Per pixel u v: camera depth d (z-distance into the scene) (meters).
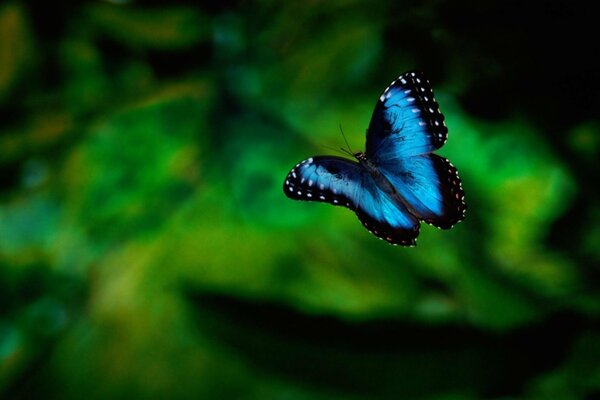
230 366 1.51
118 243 1.64
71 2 1.65
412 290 1.56
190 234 1.64
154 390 1.54
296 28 1.63
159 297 1.58
